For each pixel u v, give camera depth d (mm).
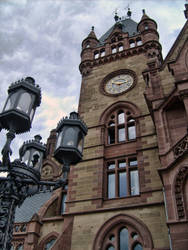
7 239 8031
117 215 19828
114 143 25109
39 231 24172
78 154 10055
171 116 19469
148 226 18438
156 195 19797
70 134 10344
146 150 22812
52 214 26906
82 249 19172
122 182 22672
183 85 18219
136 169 22875
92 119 27859
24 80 10234
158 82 22688
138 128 24906
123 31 40781
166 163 16984
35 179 9625
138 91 28203
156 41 32938
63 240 19562
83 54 36250
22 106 9656
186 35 24703
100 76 32281
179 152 16281
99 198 21469
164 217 18422
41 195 32875
